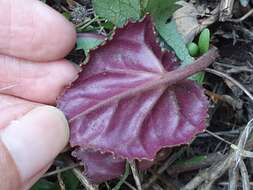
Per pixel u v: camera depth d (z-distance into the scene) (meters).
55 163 0.08
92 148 0.08
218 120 0.09
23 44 0.08
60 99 0.08
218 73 0.08
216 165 0.08
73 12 0.09
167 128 0.08
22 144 0.07
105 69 0.08
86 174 0.08
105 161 0.08
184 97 0.08
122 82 0.08
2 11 0.08
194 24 0.09
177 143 0.08
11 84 0.08
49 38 0.08
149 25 0.08
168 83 0.08
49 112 0.07
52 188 0.08
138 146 0.08
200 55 0.08
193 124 0.08
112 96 0.08
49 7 0.08
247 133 0.08
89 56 0.08
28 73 0.08
